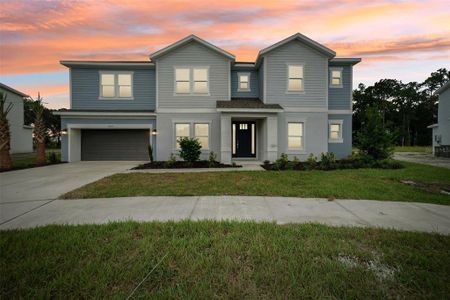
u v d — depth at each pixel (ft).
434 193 20.76
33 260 9.16
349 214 15.31
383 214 15.33
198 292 7.29
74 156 48.98
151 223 13.07
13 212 15.78
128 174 30.58
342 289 7.47
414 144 203.92
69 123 47.32
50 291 7.35
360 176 28.48
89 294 7.27
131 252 9.87
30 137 85.51
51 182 26.13
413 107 205.36
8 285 7.64
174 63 46.85
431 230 12.64
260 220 14.12
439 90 69.00
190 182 25.36
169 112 46.96
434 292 7.38
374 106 40.11
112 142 51.62
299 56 46.11
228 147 42.93
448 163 46.24
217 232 11.91
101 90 49.34
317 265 8.80
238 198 19.27
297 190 21.58
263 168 37.27
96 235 11.54
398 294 7.33
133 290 7.44
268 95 45.91
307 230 12.14
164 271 8.43
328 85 50.19
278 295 7.20
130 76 49.70
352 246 10.30
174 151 47.16
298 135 46.62
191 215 15.10
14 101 77.77
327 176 28.48
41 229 12.20
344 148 50.24
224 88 47.32
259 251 9.80
